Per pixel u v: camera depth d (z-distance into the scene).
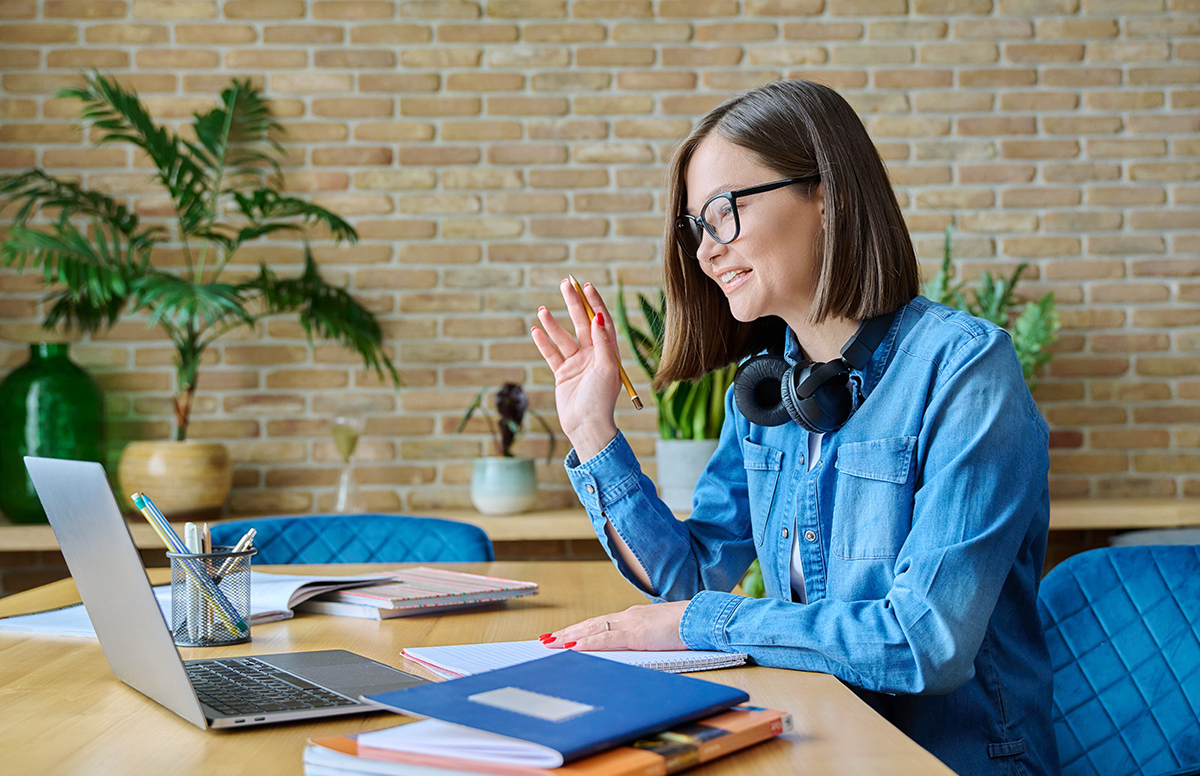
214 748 0.72
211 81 3.26
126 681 0.91
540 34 3.33
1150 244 3.35
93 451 3.00
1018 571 1.14
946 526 1.00
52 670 0.99
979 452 1.02
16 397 2.91
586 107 3.33
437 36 3.32
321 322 3.23
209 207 3.12
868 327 1.18
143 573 0.75
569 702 0.69
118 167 3.22
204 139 3.05
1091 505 3.02
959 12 3.35
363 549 2.01
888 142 3.35
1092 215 3.35
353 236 3.06
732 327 1.39
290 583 1.33
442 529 2.02
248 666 0.94
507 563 1.83
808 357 1.30
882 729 0.76
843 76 3.34
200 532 1.11
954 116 3.35
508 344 3.31
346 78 3.29
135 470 2.90
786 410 1.21
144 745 0.73
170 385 3.23
